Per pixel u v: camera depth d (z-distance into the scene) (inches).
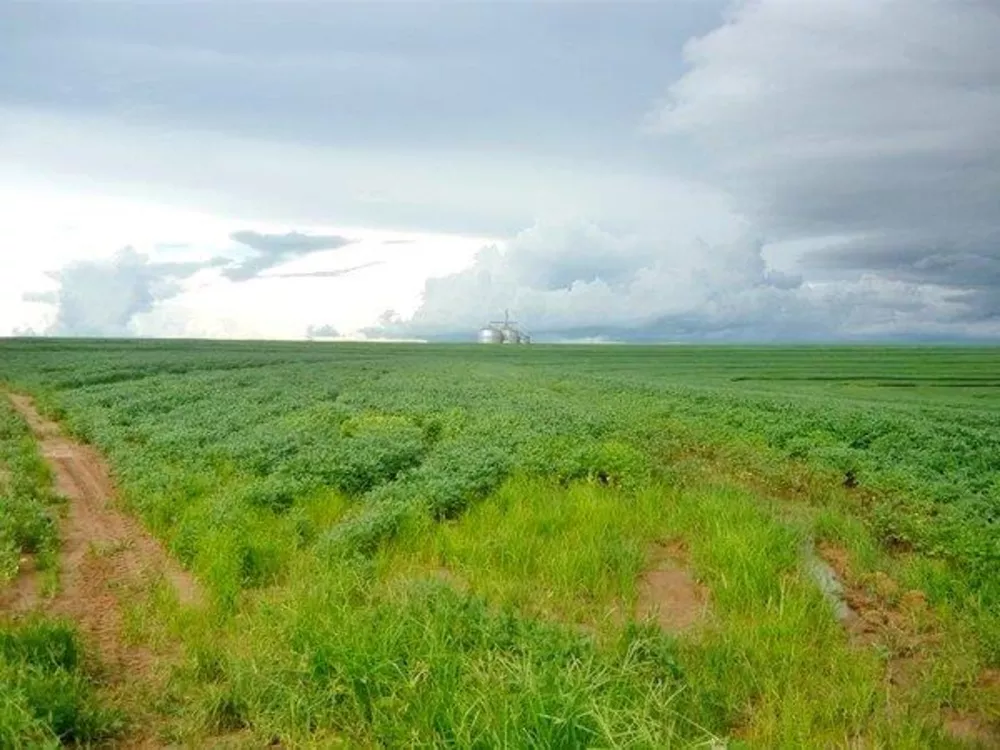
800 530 496.4
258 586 420.8
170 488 608.7
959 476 717.9
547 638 307.6
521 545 453.4
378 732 255.4
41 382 1835.6
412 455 718.5
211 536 464.8
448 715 247.8
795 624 347.9
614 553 440.1
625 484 612.1
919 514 539.5
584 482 620.7
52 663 303.6
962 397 1953.7
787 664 313.1
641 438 862.5
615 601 394.3
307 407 1203.9
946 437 975.0
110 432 935.0
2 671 282.0
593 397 1588.3
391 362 3321.9
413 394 1445.6
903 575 433.4
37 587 421.7
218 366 2655.0
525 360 3905.0
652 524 513.3
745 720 281.4
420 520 503.2
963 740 273.3
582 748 226.4
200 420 1017.5
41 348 3754.9
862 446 924.0
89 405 1272.1
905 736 265.9
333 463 650.8
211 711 282.0
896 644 349.4
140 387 1615.4
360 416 1045.8
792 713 271.9
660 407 1278.3
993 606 381.1
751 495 609.3
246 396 1393.9
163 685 303.4
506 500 568.4
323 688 283.0
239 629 355.3
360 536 468.1
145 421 1036.5
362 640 297.4
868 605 399.2
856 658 325.1
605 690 260.4
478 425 917.2
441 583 377.1
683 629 358.6
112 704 284.4
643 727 226.2
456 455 692.1
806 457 821.2
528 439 764.0
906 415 1264.8
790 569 431.2
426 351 4923.7
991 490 639.1
